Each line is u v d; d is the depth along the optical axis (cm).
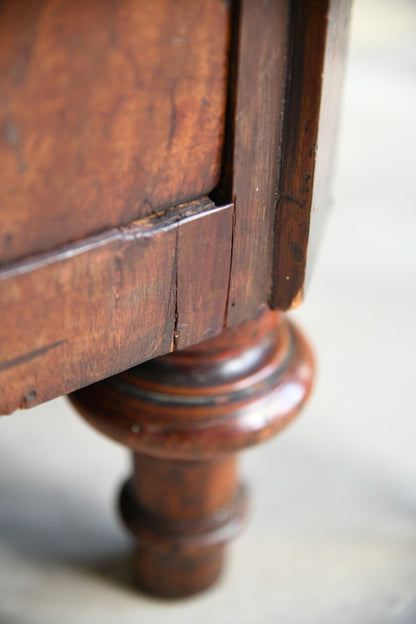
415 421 72
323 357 77
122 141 41
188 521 57
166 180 43
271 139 44
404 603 62
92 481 68
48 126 38
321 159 44
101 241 42
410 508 66
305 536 65
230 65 42
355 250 87
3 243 40
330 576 63
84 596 62
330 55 43
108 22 38
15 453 69
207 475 55
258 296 46
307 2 42
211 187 44
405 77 127
